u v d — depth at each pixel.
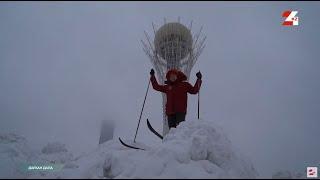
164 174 5.25
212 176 5.18
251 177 6.05
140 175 5.20
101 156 7.09
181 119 8.64
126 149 7.55
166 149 5.71
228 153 6.17
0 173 6.70
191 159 5.84
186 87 8.93
